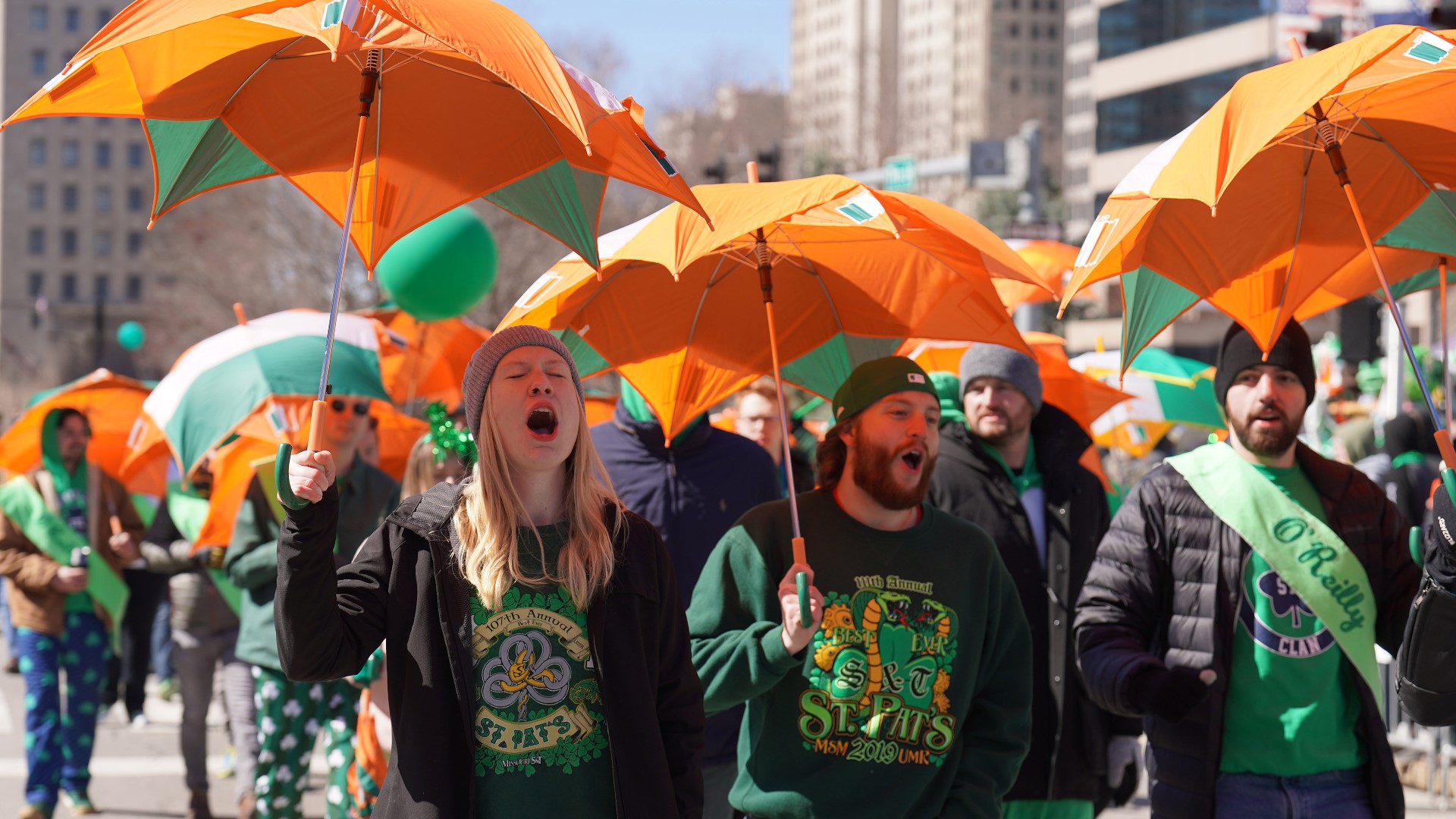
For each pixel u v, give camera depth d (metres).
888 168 17.83
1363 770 3.91
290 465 2.80
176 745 9.81
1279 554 3.88
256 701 6.22
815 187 3.47
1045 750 4.56
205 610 7.13
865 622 3.73
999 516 4.73
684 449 5.36
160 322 52.06
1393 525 4.03
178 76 3.15
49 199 125.81
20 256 125.12
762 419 6.76
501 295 30.08
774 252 4.17
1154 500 4.06
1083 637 3.98
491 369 3.02
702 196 3.57
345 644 2.93
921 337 4.33
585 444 3.08
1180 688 3.63
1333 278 4.42
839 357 4.48
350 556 6.14
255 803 6.10
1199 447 4.12
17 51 124.19
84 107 3.08
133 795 8.28
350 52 3.17
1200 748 3.88
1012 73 124.06
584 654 2.98
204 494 7.21
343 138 3.41
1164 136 56.12
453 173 3.46
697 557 5.28
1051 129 110.88
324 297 32.41
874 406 3.78
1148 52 56.66
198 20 2.63
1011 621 3.90
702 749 3.16
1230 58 52.88
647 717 2.98
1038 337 5.93
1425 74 3.20
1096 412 5.89
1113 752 4.61
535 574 2.98
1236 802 3.88
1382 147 3.74
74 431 7.91
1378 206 3.86
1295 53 3.38
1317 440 14.12
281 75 3.29
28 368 97.62
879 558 3.79
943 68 130.50
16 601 7.39
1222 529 3.96
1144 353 8.12
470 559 2.94
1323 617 3.84
